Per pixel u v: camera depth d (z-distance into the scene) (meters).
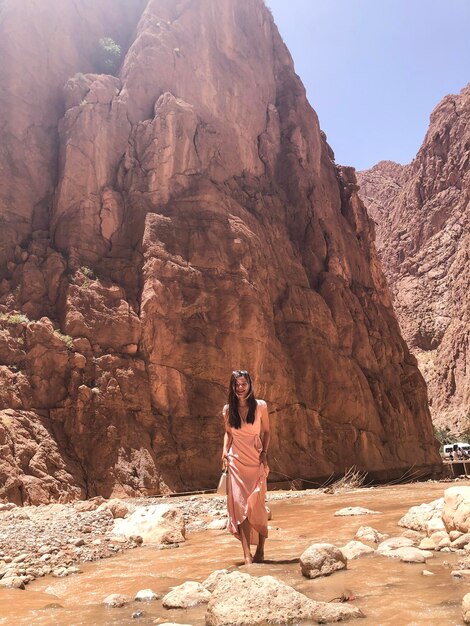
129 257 22.50
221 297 22.58
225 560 5.57
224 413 5.43
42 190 23.64
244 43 31.97
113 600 4.07
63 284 20.70
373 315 33.03
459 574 3.96
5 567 5.70
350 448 25.86
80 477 16.86
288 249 29.06
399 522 7.01
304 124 33.62
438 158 110.81
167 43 27.50
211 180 26.92
